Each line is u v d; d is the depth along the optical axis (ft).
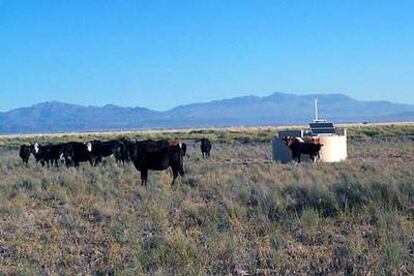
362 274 33.24
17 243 43.73
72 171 98.37
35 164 122.62
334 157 114.52
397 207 49.24
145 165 79.66
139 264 35.76
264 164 104.83
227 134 246.47
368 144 168.04
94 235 46.37
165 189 70.18
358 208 48.85
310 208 48.78
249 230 44.80
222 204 56.59
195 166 101.60
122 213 53.88
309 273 34.47
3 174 103.45
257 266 36.32
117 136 272.10
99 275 35.96
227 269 35.73
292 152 113.80
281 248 39.14
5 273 36.17
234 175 83.51
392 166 89.97
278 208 51.26
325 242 40.96
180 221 50.01
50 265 38.29
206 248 39.27
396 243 36.94
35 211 59.21
